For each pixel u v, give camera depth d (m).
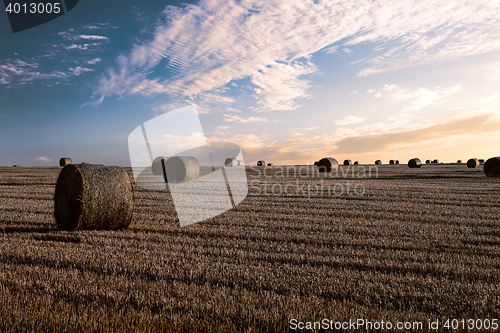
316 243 6.68
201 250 5.91
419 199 13.26
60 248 5.86
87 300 3.62
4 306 3.34
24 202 11.64
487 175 24.80
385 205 11.77
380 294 3.99
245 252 5.80
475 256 5.82
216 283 4.27
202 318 3.20
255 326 3.03
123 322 3.05
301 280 4.36
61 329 2.93
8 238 6.59
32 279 4.20
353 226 8.30
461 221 8.99
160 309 3.39
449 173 29.58
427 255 5.85
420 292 4.06
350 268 5.09
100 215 7.59
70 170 7.68
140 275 4.49
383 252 6.03
